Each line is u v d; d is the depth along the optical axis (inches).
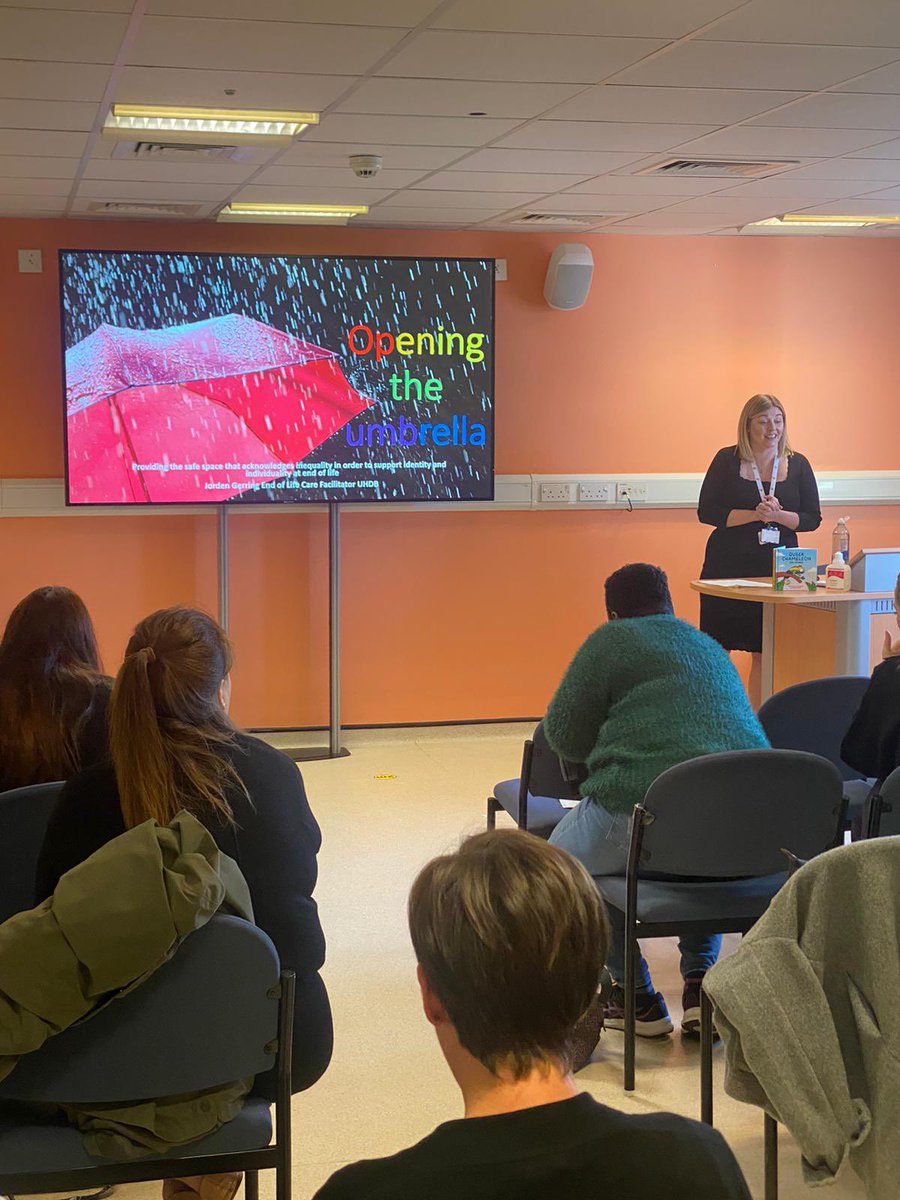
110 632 249.6
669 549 275.7
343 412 242.2
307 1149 107.5
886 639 136.6
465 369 246.8
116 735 74.6
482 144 178.9
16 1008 65.0
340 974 144.1
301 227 249.3
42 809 90.0
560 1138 39.5
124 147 177.3
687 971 129.0
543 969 41.0
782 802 110.2
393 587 262.5
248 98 152.9
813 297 276.4
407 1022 132.4
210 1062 70.9
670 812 109.9
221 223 244.4
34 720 98.7
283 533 255.4
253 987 70.4
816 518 233.0
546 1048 41.7
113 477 233.8
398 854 185.6
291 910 77.8
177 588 251.4
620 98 154.1
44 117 160.6
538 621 271.0
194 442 236.4
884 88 150.6
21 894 91.5
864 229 266.1
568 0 116.9
